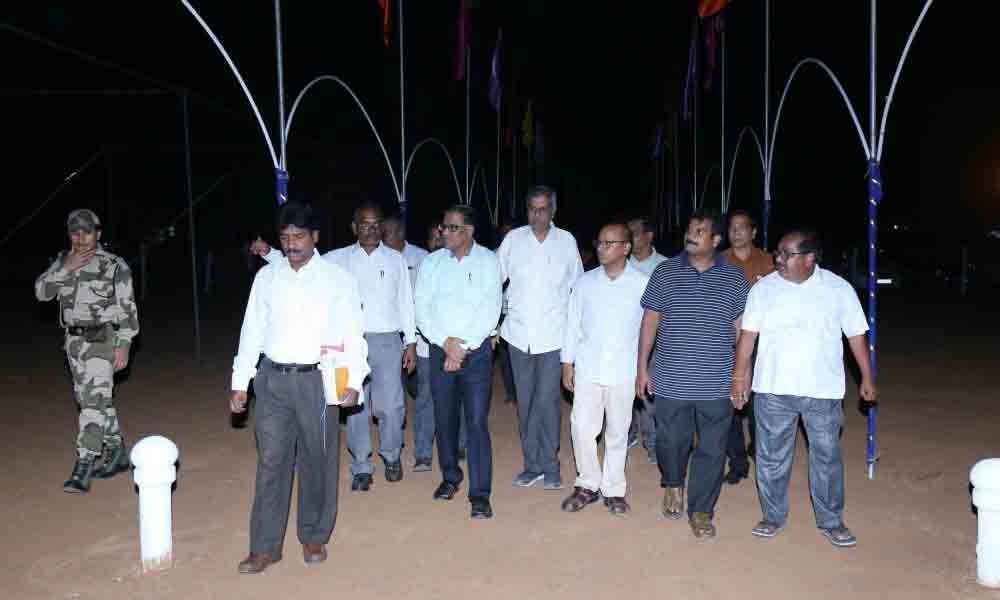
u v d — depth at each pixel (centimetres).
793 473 747
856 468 757
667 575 536
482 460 646
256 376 543
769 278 579
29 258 2812
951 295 2489
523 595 510
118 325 714
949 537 595
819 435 572
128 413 986
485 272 646
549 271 686
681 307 584
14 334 1653
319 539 553
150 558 550
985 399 1041
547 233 695
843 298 568
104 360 707
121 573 543
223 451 823
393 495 695
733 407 594
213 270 2762
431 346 665
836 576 532
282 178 701
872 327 715
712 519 630
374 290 704
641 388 610
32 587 524
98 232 711
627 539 596
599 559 562
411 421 967
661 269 598
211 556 570
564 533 608
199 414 980
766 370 579
